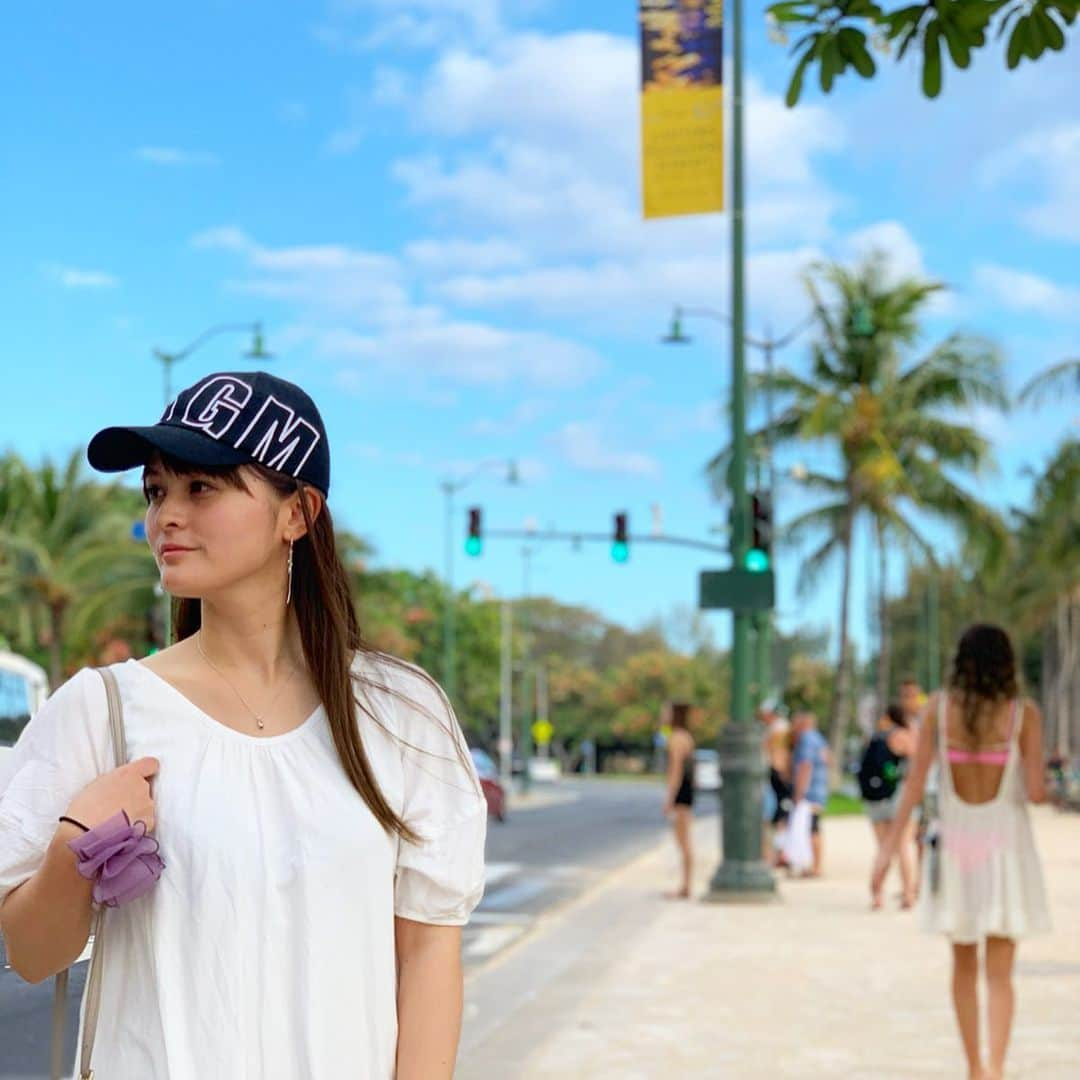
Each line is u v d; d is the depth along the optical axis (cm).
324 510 234
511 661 9994
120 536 4022
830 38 555
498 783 3438
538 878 1797
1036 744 634
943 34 548
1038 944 1144
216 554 223
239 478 224
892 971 1012
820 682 8988
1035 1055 729
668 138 1520
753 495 1783
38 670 1538
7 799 215
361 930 219
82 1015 212
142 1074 207
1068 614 6212
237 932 211
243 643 228
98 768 218
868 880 1766
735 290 1688
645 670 10738
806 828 1797
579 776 10619
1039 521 5275
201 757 219
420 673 241
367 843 220
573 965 1045
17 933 210
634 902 1517
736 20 1683
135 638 4362
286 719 226
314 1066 212
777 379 4169
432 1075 228
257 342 2981
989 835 629
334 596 231
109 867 203
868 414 4119
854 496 4262
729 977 986
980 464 4228
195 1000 208
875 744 1443
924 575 7562
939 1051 741
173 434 220
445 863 231
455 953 235
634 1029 802
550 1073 693
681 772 1567
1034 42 545
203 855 211
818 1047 753
